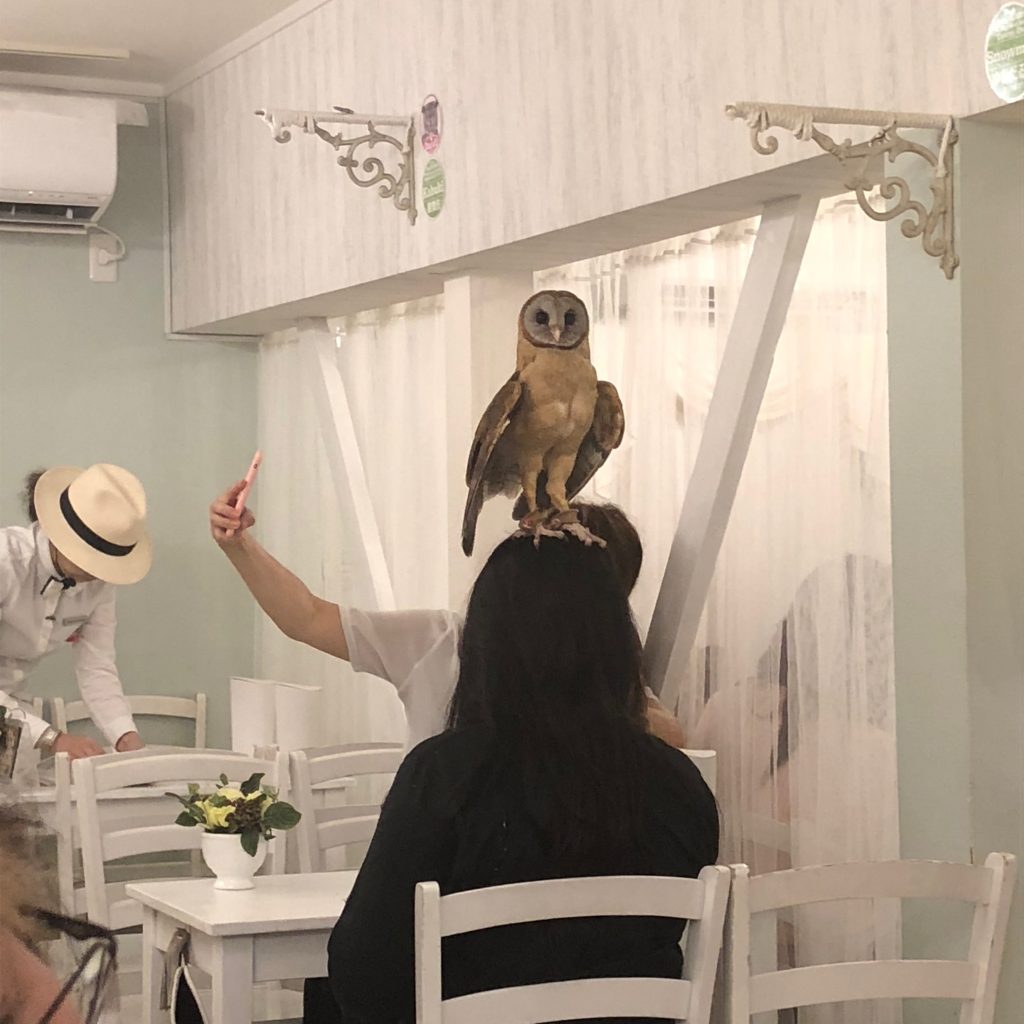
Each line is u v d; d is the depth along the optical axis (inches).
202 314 190.9
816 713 116.3
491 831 74.9
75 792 118.3
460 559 138.9
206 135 187.8
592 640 76.9
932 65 88.1
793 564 119.0
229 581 204.4
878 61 91.8
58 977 49.7
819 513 116.3
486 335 141.6
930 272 89.3
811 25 96.7
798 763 117.3
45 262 195.0
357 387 180.2
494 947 75.6
